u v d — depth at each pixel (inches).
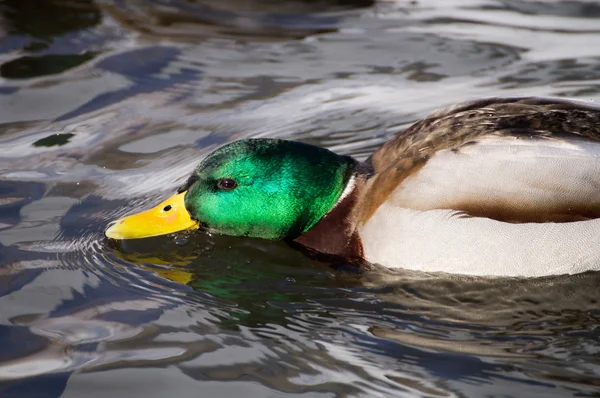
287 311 384.2
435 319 374.6
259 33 648.4
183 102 565.3
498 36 634.8
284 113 552.1
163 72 597.9
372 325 371.9
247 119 546.6
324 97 569.9
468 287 390.9
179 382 330.6
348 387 326.6
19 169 497.0
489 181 379.9
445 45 625.0
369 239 403.5
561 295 387.2
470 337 360.2
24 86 577.9
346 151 512.4
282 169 421.4
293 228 428.1
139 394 323.6
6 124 541.0
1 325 366.3
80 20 660.1
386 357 346.3
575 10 666.8
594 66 585.9
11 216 453.7
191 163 499.5
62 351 348.8
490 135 390.6
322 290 399.9
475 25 652.1
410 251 390.0
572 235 380.8
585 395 316.5
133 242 439.8
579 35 629.6
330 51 624.1
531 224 379.2
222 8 681.0
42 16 663.8
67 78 587.5
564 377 328.8
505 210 379.2
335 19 668.1
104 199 469.7
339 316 379.6
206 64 609.0
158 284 405.7
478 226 379.6
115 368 338.0
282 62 611.2
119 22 659.4
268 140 430.6
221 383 330.6
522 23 652.7
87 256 423.5
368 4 689.0
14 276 403.5
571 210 379.9
